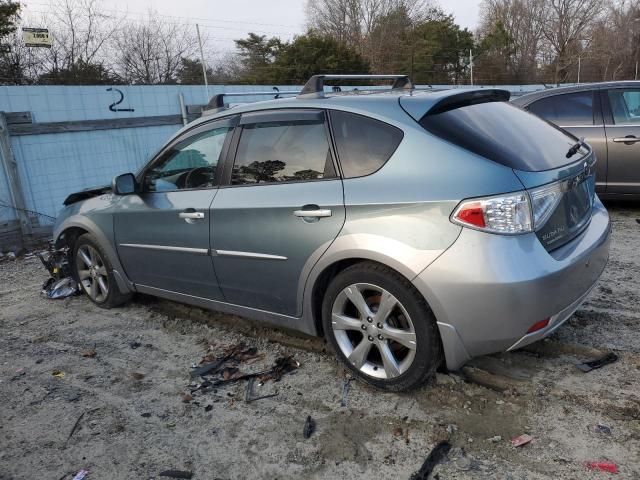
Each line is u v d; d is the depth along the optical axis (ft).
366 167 9.68
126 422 10.03
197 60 98.84
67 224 15.97
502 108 10.94
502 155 8.96
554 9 186.60
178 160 13.01
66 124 26.84
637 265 16.07
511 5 192.65
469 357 9.11
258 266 11.20
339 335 10.41
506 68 175.73
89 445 9.43
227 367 11.80
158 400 10.71
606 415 9.02
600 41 187.42
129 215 13.93
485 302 8.45
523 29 191.21
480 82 161.07
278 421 9.70
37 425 10.14
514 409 9.38
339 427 9.34
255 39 132.16
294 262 10.53
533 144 9.81
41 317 15.79
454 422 9.18
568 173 9.65
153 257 13.61
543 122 11.45
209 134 12.41
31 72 76.02
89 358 12.78
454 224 8.57
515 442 8.52
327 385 10.68
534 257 8.57
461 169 8.78
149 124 30.89
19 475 8.78
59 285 17.40
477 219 8.43
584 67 187.52
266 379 11.10
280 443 9.09
